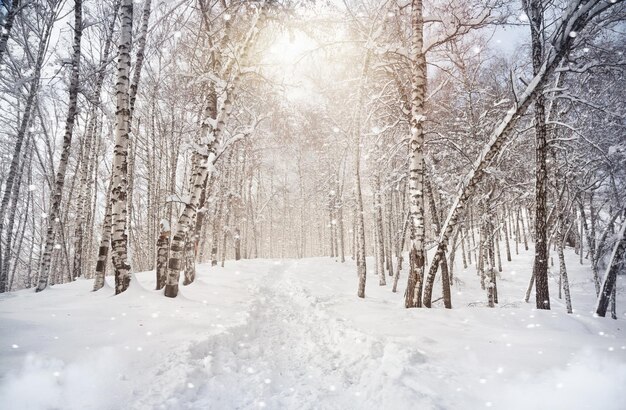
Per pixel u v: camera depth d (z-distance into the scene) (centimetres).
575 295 1669
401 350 441
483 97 1374
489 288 1239
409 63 976
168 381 361
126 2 862
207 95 1255
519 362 394
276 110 1520
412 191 815
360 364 462
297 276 1866
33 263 2911
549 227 1441
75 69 1077
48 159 2231
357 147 1341
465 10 872
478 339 506
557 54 638
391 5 984
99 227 2994
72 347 434
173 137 1788
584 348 436
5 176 2178
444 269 1101
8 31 980
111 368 380
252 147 2467
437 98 1391
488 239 1286
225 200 2148
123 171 841
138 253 2672
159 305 719
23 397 297
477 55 1219
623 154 952
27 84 1323
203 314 676
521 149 1392
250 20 1093
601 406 278
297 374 453
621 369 348
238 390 387
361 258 1288
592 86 1092
